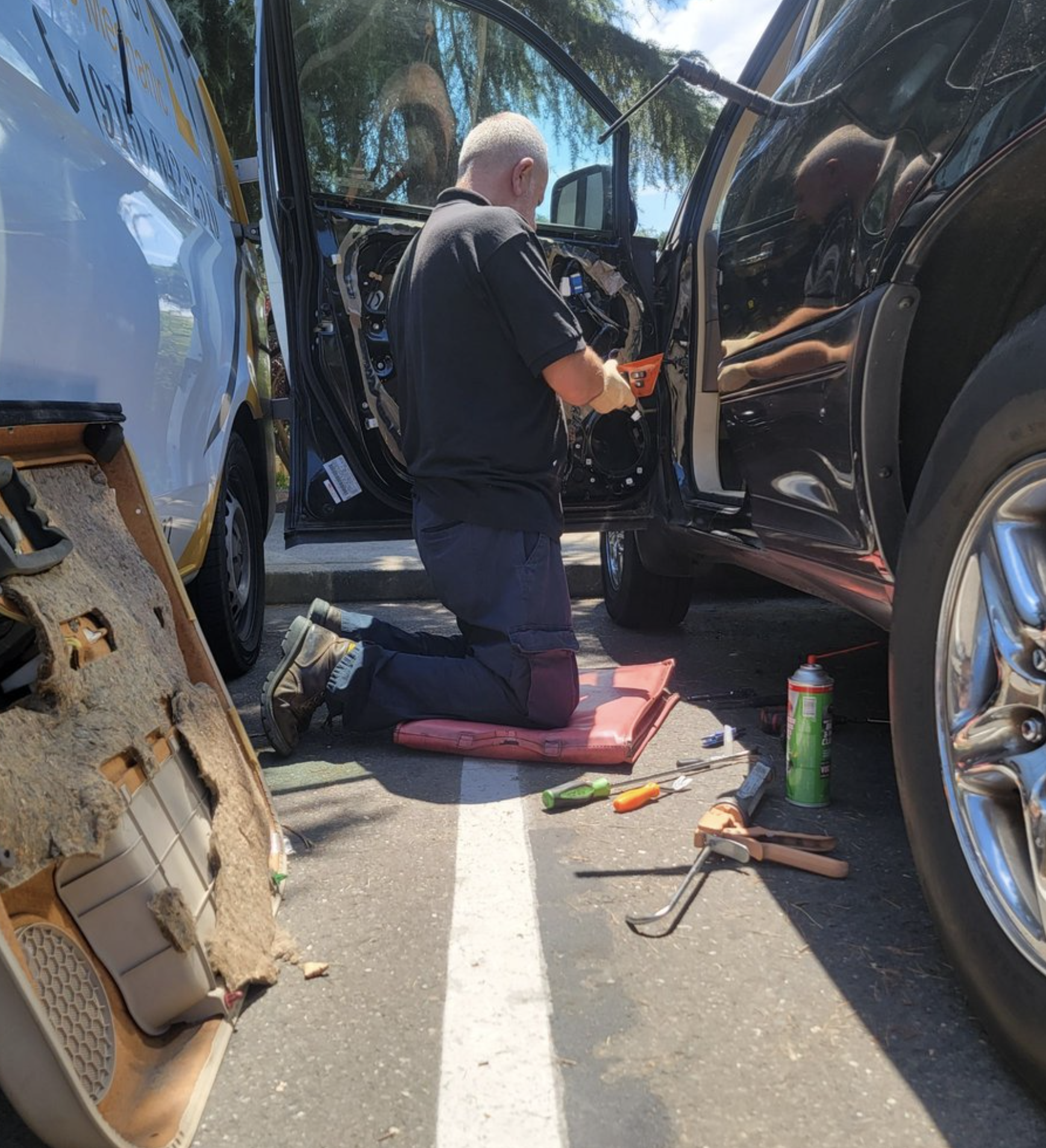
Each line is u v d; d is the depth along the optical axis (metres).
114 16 2.73
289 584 5.14
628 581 3.91
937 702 1.50
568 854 2.05
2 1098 1.39
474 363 2.57
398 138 3.19
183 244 2.85
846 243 1.81
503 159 2.72
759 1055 1.41
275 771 2.58
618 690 2.94
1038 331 1.33
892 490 1.82
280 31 2.82
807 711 2.22
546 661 2.56
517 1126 1.30
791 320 2.05
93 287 2.01
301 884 1.95
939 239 1.60
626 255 3.35
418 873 1.98
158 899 1.38
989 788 1.40
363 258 3.09
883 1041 1.43
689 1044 1.44
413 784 2.46
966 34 1.50
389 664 2.67
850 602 2.15
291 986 1.61
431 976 1.63
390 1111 1.33
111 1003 1.33
